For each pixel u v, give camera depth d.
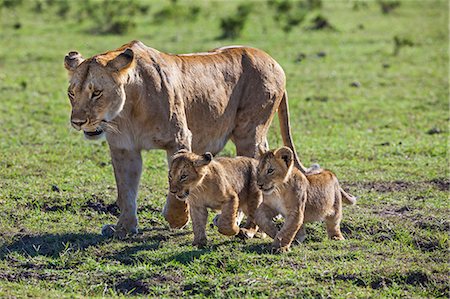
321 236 17.89
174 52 48.66
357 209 19.97
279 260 15.76
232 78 19.20
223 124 19.12
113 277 15.20
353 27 62.72
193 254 15.95
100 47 50.41
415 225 18.45
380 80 42.31
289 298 14.11
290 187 16.20
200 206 16.45
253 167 17.23
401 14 72.00
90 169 24.11
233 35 56.19
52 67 44.34
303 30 60.03
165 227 18.59
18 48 49.84
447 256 16.55
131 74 16.77
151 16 66.69
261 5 75.88
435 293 14.82
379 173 24.08
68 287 14.88
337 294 14.30
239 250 16.34
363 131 31.28
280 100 20.38
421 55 50.47
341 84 41.00
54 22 61.66
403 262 15.98
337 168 24.77
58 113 33.50
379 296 14.36
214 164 16.30
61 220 18.80
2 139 28.22
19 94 37.16
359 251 16.59
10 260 16.22
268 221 16.62
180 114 17.59
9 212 19.05
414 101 37.28
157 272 15.26
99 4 69.81
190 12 65.56
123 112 16.94
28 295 14.28
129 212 17.64
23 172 23.39
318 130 31.38
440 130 31.27
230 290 14.38
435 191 21.92
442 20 67.88
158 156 26.16
